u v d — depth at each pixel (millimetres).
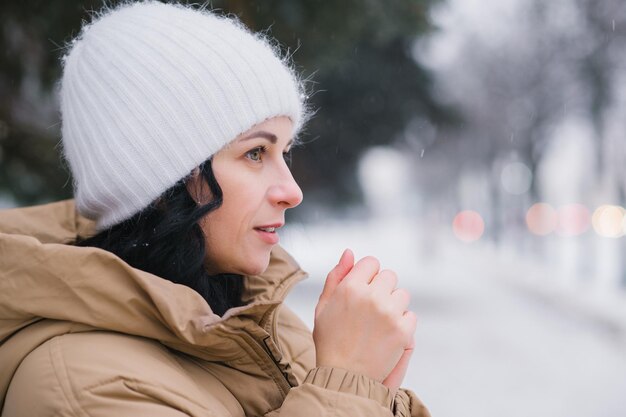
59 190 5148
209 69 1109
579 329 10258
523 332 10078
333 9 4477
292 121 1208
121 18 1188
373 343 1012
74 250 992
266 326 1212
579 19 16812
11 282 1000
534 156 23641
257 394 1114
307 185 11641
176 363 1032
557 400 6488
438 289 15445
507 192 29938
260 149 1161
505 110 23172
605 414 6027
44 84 4594
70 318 988
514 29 20625
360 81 9930
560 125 21734
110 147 1115
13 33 4500
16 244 1009
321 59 4816
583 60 17078
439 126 11227
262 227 1152
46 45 4398
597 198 24422
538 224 24625
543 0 17344
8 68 4586
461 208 42500
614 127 17641
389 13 5234
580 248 19578
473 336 9773
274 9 4070
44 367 953
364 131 10883
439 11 5812
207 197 1120
